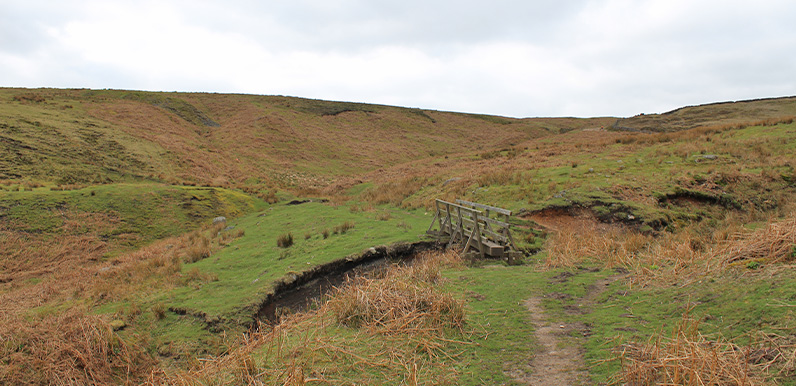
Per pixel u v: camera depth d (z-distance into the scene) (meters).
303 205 22.67
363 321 5.52
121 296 8.91
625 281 6.78
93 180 24.36
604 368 3.96
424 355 4.64
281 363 4.59
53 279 11.94
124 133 34.84
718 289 5.22
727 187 14.71
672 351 3.79
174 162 32.16
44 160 24.56
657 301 5.55
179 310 7.94
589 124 76.12
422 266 8.35
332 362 4.53
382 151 50.06
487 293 6.90
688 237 8.80
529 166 22.02
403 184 25.05
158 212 19.14
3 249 13.72
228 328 7.33
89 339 6.17
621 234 12.15
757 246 5.88
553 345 4.71
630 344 4.30
